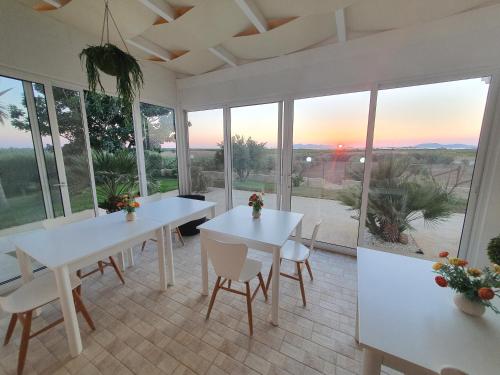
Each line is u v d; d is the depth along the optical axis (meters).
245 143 3.51
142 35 2.48
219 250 1.61
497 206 2.08
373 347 0.84
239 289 2.25
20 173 2.23
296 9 1.97
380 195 2.69
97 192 3.01
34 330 1.74
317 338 1.68
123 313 1.91
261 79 3.09
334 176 2.91
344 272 2.56
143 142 3.49
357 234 2.90
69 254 1.52
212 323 1.81
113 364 1.47
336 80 2.63
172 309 1.96
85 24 2.28
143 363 1.48
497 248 1.28
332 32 2.49
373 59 2.42
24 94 2.20
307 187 3.10
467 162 2.25
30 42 2.14
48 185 2.44
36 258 1.48
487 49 1.98
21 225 2.28
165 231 2.21
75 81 2.51
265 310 1.96
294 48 2.75
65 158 2.55
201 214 2.60
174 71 3.78
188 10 2.02
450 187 2.36
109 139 3.07
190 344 1.62
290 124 3.02
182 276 2.47
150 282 2.36
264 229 1.94
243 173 3.63
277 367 1.46
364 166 2.70
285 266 2.69
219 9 2.02
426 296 1.12
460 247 2.39
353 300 2.10
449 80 2.19
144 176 3.52
